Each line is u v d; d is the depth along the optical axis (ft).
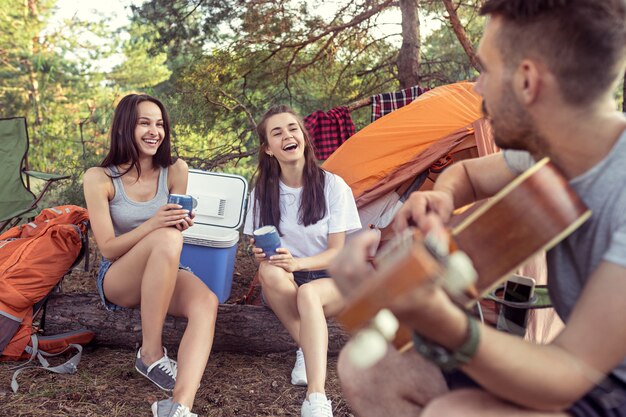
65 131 42.88
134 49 53.01
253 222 11.07
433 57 26.91
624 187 3.61
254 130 22.90
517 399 3.36
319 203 10.66
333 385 9.94
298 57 23.84
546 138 3.78
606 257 3.48
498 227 3.60
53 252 10.40
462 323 3.15
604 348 3.36
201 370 8.80
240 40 22.71
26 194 15.47
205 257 12.66
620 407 3.72
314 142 18.60
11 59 50.01
